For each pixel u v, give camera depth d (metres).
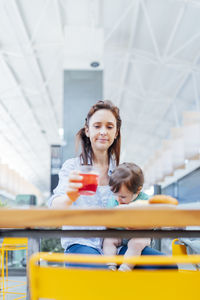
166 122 14.60
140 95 11.98
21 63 9.47
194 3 6.55
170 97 11.88
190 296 0.59
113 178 1.30
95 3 6.80
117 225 0.71
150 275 0.58
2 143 17.11
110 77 10.87
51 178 5.48
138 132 16.59
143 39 8.60
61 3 6.82
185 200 5.63
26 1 6.80
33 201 6.06
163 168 7.11
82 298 0.59
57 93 11.91
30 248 0.98
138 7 6.86
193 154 5.42
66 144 6.16
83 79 6.45
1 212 0.73
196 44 8.38
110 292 0.58
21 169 22.84
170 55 8.66
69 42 6.23
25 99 12.09
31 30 8.05
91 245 1.26
